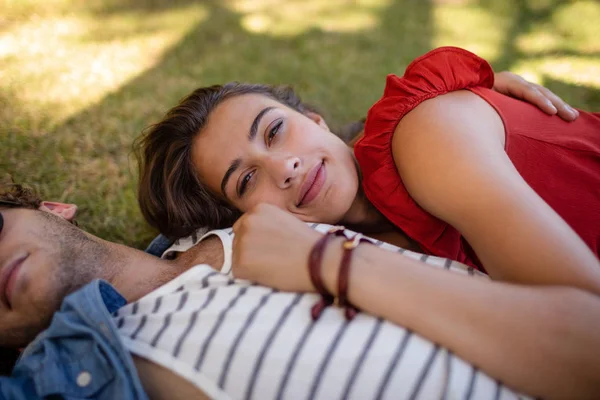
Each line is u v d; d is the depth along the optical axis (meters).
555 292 0.87
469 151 1.07
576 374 0.84
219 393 0.96
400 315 0.94
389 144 1.25
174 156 1.47
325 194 1.33
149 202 1.56
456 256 1.33
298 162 1.32
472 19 3.07
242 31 2.90
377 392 0.91
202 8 3.18
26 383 1.02
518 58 2.65
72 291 1.17
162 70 2.46
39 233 1.18
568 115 1.37
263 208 1.13
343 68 2.54
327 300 1.01
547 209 0.97
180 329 1.03
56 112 2.09
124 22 2.96
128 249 1.29
